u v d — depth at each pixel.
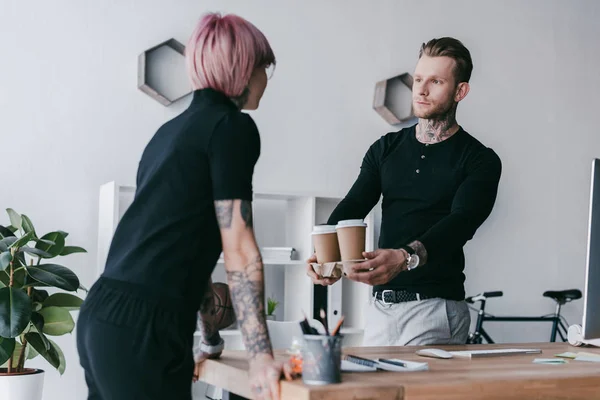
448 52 2.40
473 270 4.84
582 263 5.20
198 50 1.58
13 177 3.80
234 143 1.49
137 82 4.03
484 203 2.30
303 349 1.41
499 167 2.40
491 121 4.93
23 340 3.36
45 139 3.87
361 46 4.57
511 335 4.98
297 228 4.21
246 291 1.47
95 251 3.93
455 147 2.43
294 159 4.36
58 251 3.41
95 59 3.97
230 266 1.49
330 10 4.50
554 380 1.58
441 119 2.44
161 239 1.50
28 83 3.85
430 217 2.42
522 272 4.98
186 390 1.54
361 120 4.55
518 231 4.98
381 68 4.62
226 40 1.56
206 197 1.51
